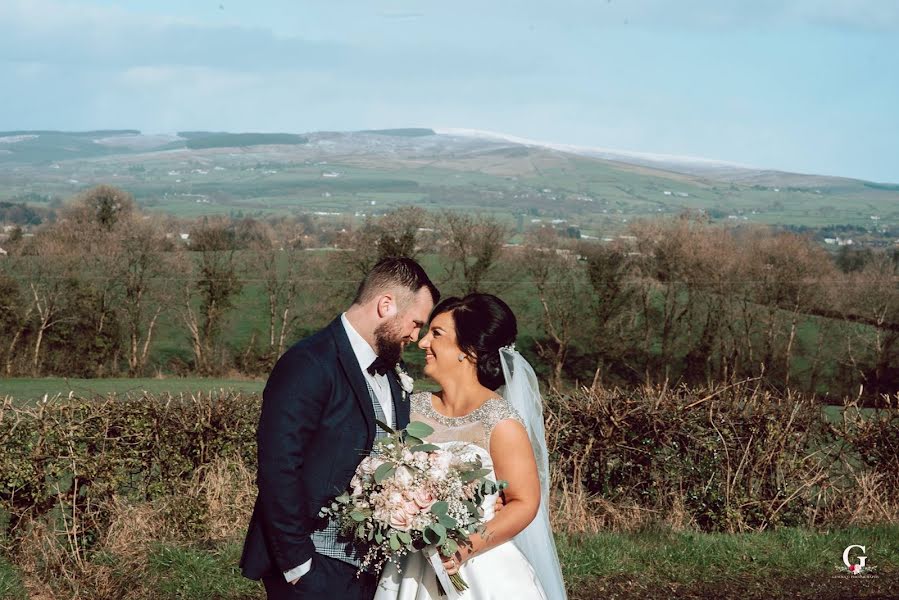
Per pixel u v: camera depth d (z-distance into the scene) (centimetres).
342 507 316
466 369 352
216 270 3806
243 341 3812
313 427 313
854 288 3597
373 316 331
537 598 342
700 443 750
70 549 561
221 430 689
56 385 2909
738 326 3709
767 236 3869
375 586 333
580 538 662
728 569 605
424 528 309
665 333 3772
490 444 338
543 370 3775
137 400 688
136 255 3738
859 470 801
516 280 3866
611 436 752
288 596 314
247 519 663
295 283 3847
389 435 327
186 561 561
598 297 3806
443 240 3884
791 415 766
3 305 3516
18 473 594
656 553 623
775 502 747
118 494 643
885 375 3538
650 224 3888
